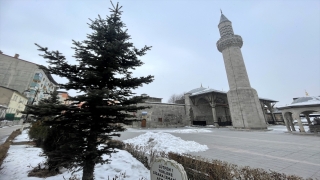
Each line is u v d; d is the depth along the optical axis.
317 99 17.14
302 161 7.27
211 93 33.66
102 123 4.68
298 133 17.47
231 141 13.44
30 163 7.33
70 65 4.68
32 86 40.78
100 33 5.02
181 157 6.12
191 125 35.97
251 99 24.97
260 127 23.61
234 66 27.25
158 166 4.07
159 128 29.94
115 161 7.52
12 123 33.28
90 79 4.65
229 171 4.54
